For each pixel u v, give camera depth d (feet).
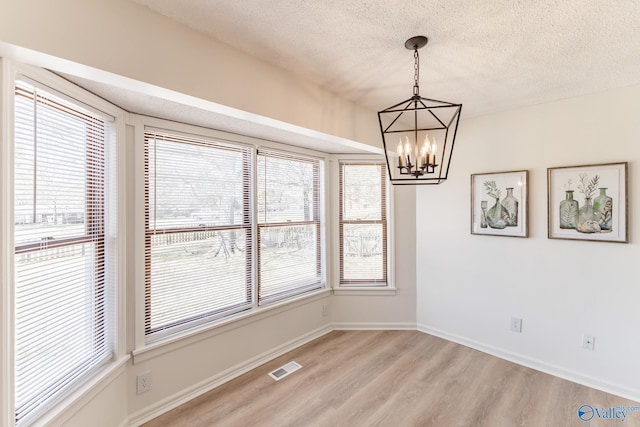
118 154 5.97
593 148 7.23
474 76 6.41
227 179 8.18
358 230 11.05
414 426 6.07
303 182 10.29
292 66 5.94
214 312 7.83
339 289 10.91
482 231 9.05
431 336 10.30
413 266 10.89
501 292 8.78
